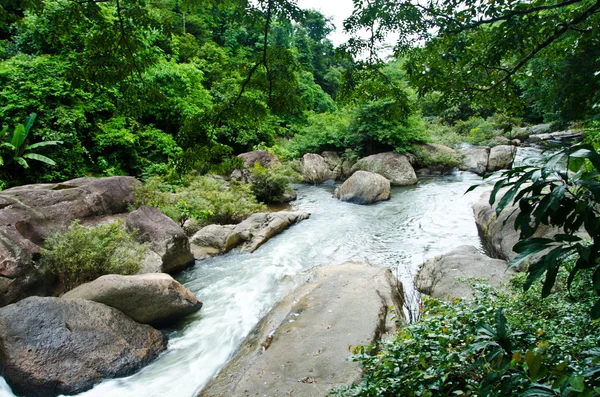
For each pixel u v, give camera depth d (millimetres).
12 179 9711
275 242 8367
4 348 3611
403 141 16203
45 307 4027
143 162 12406
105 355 3906
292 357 3551
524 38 2590
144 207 7414
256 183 12742
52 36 3232
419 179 16047
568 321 2537
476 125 22156
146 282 4797
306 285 5469
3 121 9836
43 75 10328
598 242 837
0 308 3941
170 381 3809
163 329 4863
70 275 5379
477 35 2801
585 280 2893
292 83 3400
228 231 8125
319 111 25109
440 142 19109
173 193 10461
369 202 12047
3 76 9898
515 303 3051
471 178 15523
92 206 7672
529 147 18688
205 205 9406
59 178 10367
